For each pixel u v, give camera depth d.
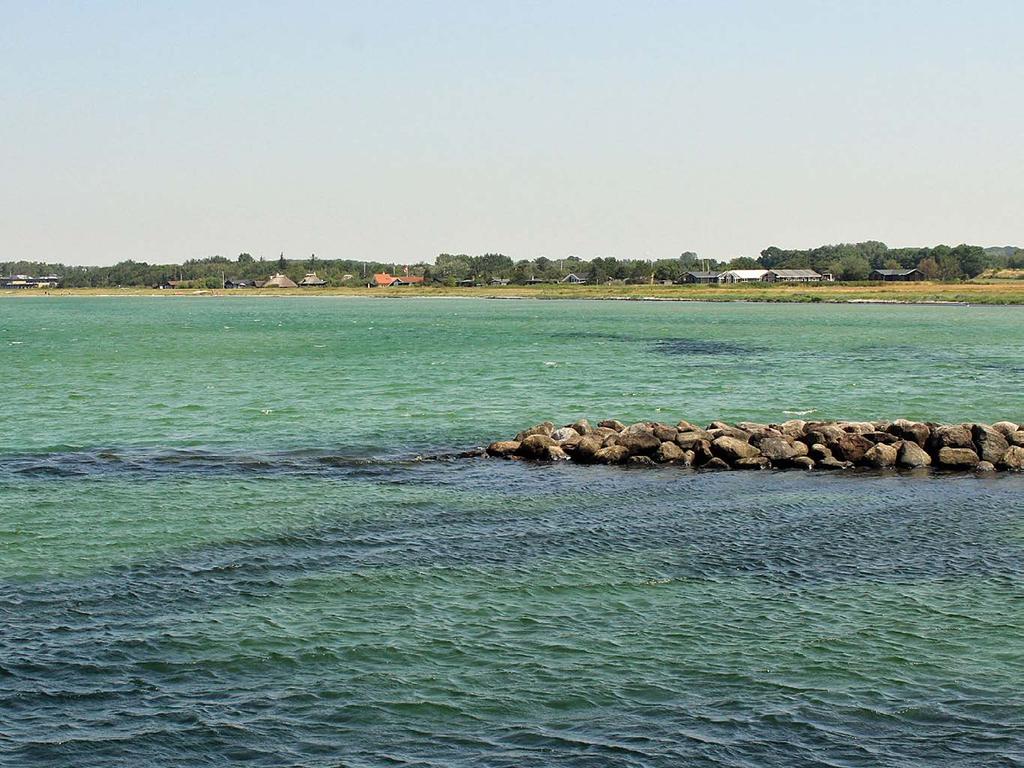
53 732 16.31
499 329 132.25
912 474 35.50
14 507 30.41
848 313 171.75
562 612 21.11
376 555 25.09
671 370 74.06
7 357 88.62
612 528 27.72
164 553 25.41
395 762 15.50
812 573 23.56
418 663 18.72
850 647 19.30
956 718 16.67
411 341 108.62
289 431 46.06
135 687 17.81
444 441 43.34
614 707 17.09
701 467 36.81
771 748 15.81
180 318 175.00
